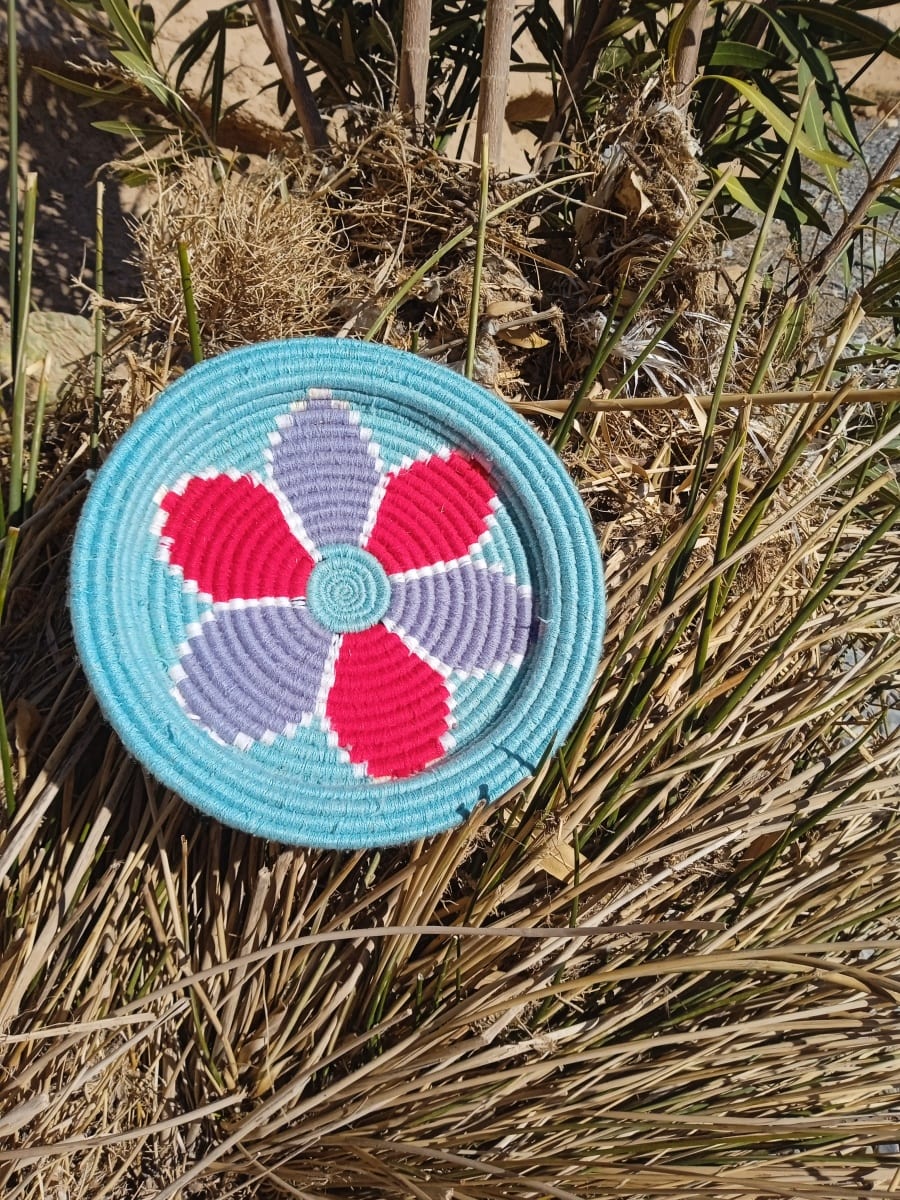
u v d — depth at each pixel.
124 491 0.51
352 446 0.56
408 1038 0.54
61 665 0.65
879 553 0.82
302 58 1.15
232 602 0.54
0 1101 0.53
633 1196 0.54
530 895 0.64
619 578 0.71
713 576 0.61
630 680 0.63
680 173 0.73
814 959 0.49
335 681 0.55
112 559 0.50
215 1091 0.58
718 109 0.94
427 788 0.53
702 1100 0.60
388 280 0.76
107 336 0.81
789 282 0.92
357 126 0.84
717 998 0.60
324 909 0.61
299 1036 0.57
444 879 0.58
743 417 0.64
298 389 0.55
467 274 0.75
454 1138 0.55
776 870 0.66
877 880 0.66
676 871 0.61
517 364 0.79
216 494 0.54
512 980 0.59
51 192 1.10
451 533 0.57
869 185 0.86
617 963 0.60
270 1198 0.57
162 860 0.57
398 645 0.56
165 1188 0.51
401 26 0.95
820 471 0.80
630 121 0.73
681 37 0.76
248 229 0.69
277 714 0.53
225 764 0.51
